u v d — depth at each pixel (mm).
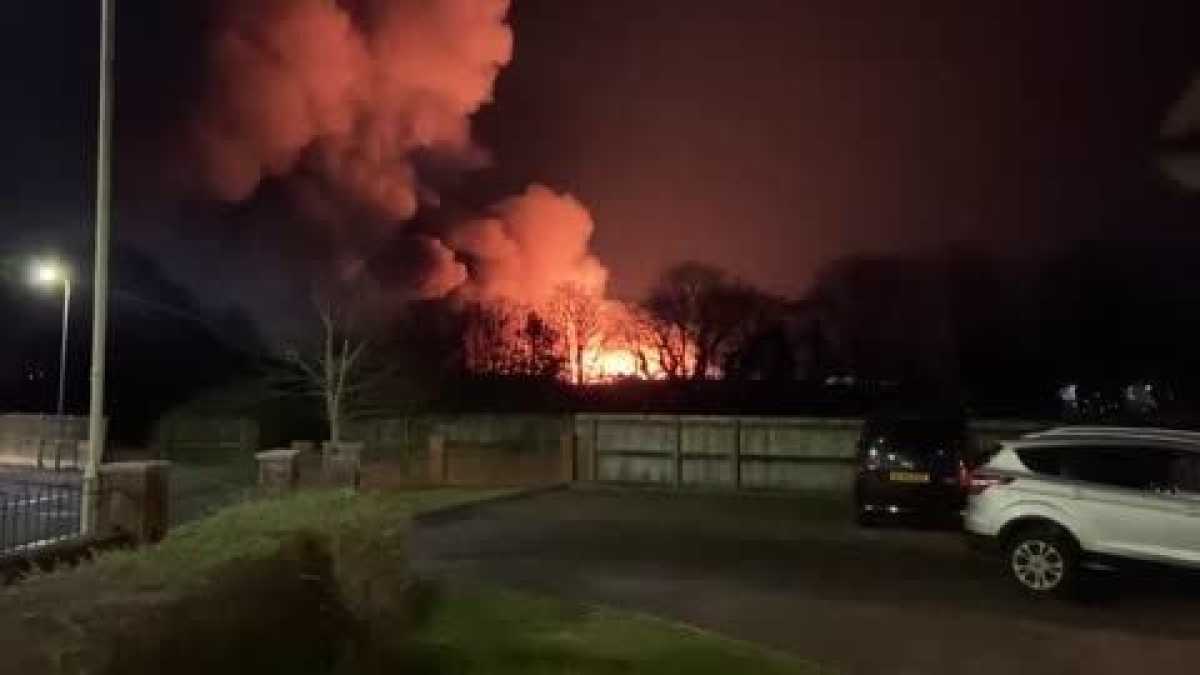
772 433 23656
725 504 22172
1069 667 10148
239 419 37219
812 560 15742
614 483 25250
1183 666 10180
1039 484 13047
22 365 50469
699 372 53219
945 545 16984
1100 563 12641
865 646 10875
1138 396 51031
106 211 17578
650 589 13703
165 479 12438
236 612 7184
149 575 6945
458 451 27250
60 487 17391
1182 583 12242
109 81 17672
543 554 16328
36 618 5777
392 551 10438
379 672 8789
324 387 33875
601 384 43906
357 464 18844
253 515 10062
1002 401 51250
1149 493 12508
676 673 9312
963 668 10086
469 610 11641
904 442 18219
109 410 43250
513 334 50656
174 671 6324
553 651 9875
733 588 13742
